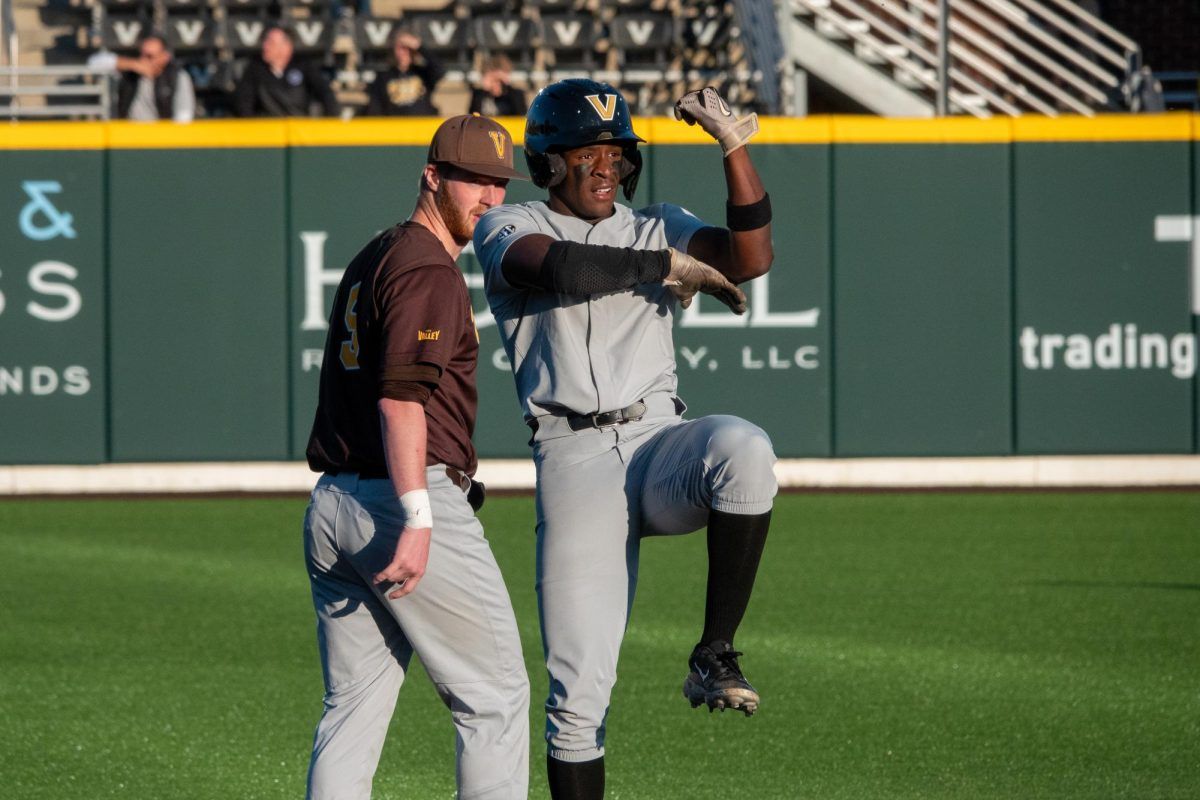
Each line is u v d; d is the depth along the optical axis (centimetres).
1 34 5506
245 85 4756
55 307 4309
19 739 1995
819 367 4369
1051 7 5900
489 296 1489
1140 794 1750
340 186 4322
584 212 1465
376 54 5619
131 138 4291
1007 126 4356
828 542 3572
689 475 1382
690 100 1396
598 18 5647
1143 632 2633
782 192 4338
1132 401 4416
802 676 2331
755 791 1777
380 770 1877
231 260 4322
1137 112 5128
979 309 4384
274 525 3834
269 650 2516
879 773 1844
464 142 1341
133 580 3123
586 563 1408
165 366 4334
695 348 4353
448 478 1330
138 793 1767
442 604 1311
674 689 2258
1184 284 4397
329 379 1345
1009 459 4416
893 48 5469
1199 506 4100
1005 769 1855
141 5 5588
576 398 1427
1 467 4331
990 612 2802
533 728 2083
